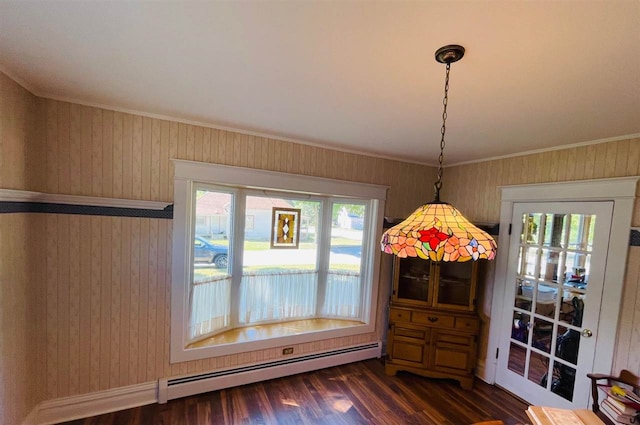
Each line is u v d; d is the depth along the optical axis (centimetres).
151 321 227
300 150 278
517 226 277
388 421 227
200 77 153
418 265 317
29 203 181
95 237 207
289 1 92
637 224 201
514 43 108
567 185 238
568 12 90
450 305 293
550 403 243
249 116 214
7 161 159
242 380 262
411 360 293
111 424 205
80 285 205
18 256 171
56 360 200
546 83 138
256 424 215
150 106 202
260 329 299
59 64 145
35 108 184
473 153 288
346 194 301
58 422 202
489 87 146
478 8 91
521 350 268
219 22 105
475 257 109
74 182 199
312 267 339
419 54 120
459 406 251
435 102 169
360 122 213
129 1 96
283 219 320
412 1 90
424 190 352
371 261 327
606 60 115
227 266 291
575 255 234
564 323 238
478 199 316
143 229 221
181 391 237
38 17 106
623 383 202
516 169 279
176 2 95
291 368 285
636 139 204
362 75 141
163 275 229
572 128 199
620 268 207
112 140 208
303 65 135
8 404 165
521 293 272
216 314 280
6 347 162
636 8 86
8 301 163
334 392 262
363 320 334
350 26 104
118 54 133
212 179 241
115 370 218
